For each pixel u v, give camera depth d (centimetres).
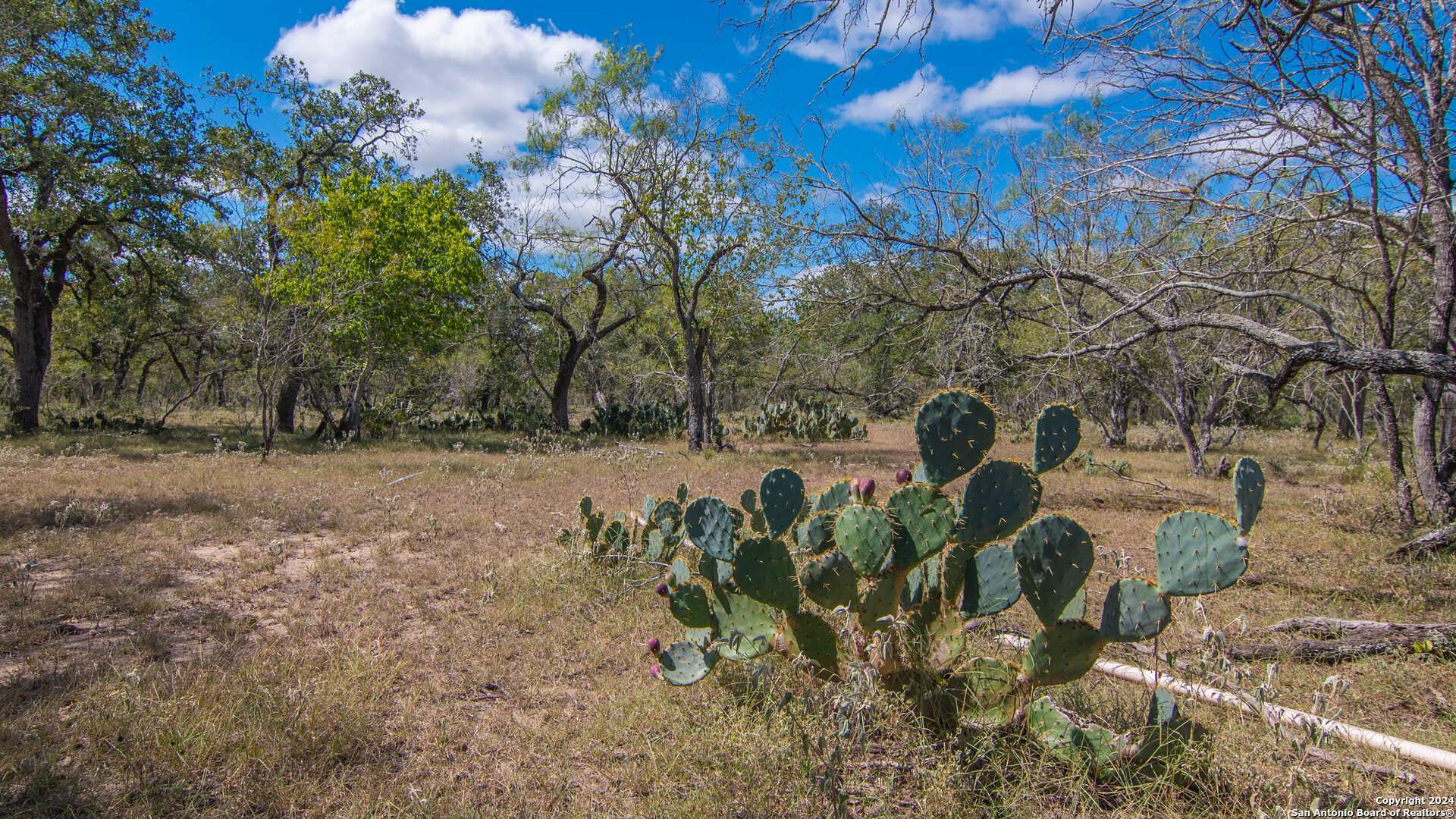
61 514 644
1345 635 385
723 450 1583
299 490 876
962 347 687
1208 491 1012
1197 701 304
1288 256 702
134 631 396
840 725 239
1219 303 680
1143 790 239
